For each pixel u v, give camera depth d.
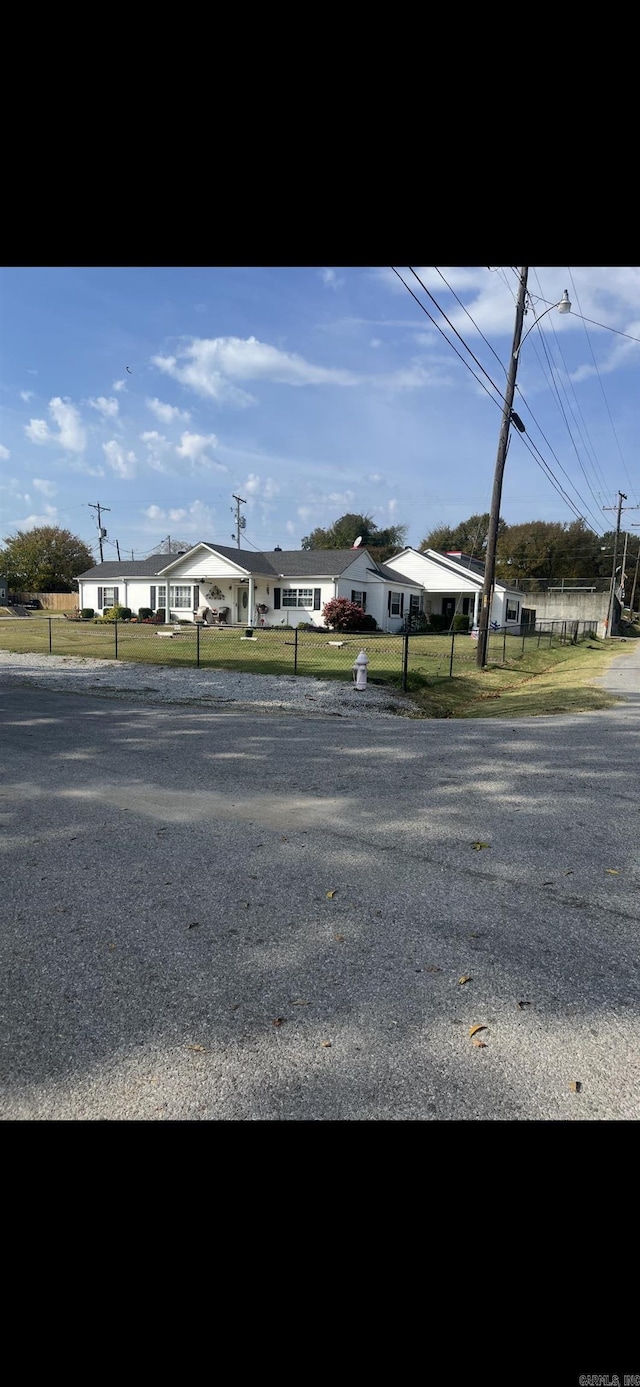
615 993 2.47
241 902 3.17
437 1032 2.22
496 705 11.10
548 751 6.61
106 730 7.59
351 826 4.29
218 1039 2.18
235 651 18.70
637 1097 1.94
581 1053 2.12
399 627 33.25
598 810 4.69
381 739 7.18
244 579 30.81
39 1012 2.32
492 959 2.69
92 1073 2.02
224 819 4.40
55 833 4.11
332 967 2.61
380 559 62.09
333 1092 1.94
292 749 6.62
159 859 3.70
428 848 3.92
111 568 36.84
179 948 2.75
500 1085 1.98
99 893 3.26
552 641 28.89
